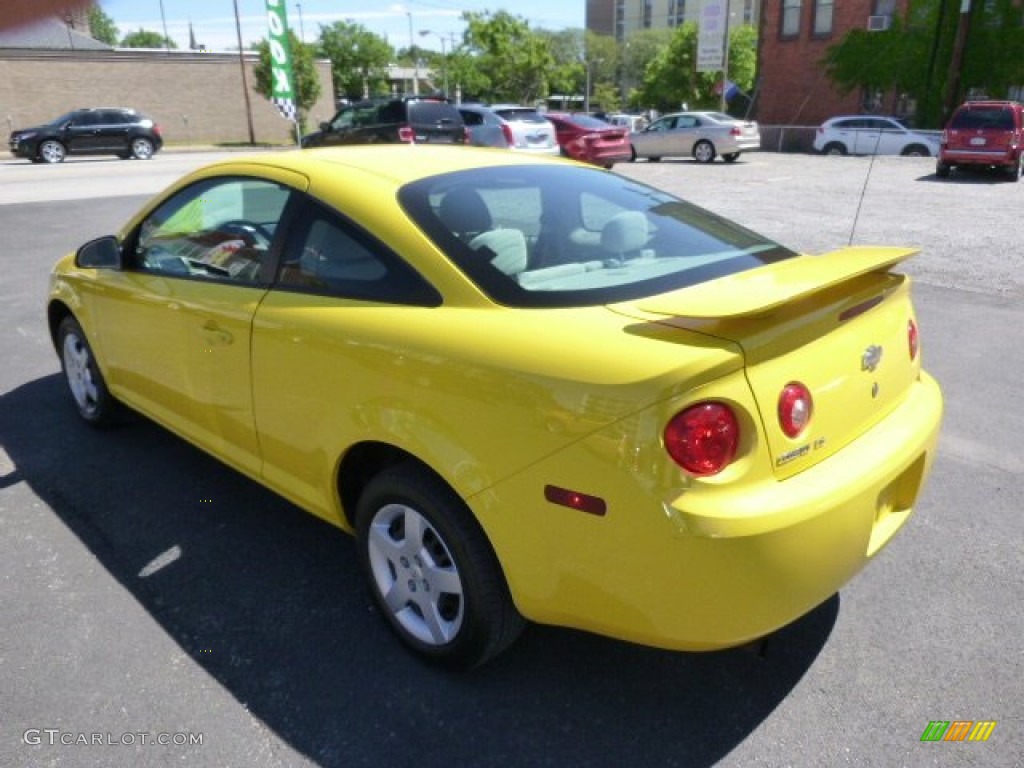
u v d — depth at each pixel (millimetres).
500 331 2248
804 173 19547
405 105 16469
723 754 2311
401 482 2488
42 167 23797
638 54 85938
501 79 65562
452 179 2854
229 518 3596
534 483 2137
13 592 3055
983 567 3170
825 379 2189
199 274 3318
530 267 2510
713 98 49656
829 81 32719
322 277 2758
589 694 2547
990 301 7137
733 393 1974
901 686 2553
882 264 2299
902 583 3076
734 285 2207
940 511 3592
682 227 2971
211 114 42406
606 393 1992
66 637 2803
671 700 2518
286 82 18328
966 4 28031
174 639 2799
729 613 2000
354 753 2326
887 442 2367
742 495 1977
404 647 2748
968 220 11594
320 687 2576
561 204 2924
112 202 14109
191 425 3496
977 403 4805
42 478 3963
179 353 3367
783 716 2441
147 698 2525
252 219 3098
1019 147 16938
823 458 2193
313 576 3168
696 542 1927
